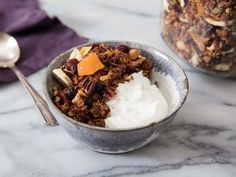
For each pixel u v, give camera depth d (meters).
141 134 0.39
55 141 0.45
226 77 0.52
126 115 0.42
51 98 0.43
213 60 0.49
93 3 0.65
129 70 0.46
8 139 0.45
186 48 0.52
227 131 0.46
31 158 0.43
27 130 0.46
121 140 0.40
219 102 0.49
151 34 0.60
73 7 0.64
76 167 0.42
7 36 0.57
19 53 0.55
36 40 0.57
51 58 0.55
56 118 0.42
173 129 0.46
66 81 0.44
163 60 0.47
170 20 0.53
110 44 0.48
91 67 0.44
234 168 0.42
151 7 0.65
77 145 0.44
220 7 0.46
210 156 0.43
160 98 0.44
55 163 0.42
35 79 0.52
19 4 0.63
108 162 0.43
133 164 0.42
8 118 0.47
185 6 0.49
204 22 0.48
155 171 0.42
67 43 0.57
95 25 0.61
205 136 0.45
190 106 0.49
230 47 0.48
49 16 0.60
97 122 0.42
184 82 0.44
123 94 0.44
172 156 0.43
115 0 0.66
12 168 0.42
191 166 0.42
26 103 0.49
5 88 0.51
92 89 0.43
